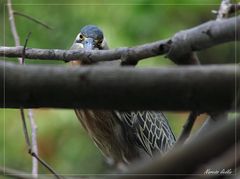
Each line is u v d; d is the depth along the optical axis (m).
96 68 4.43
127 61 6.04
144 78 4.37
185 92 4.34
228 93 4.31
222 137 3.61
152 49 5.85
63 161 14.82
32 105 4.50
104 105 4.46
